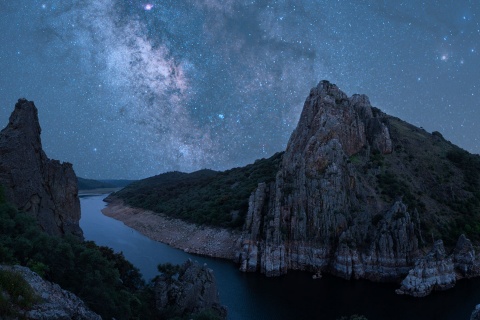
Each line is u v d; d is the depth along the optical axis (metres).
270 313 67.62
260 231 103.06
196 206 151.12
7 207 44.34
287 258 97.81
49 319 26.34
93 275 40.75
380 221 95.50
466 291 80.88
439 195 113.94
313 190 104.06
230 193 149.25
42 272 35.22
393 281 87.12
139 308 47.09
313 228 100.00
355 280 88.44
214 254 111.88
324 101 123.56
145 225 155.00
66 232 58.97
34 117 60.47
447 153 131.88
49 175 61.12
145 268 92.94
